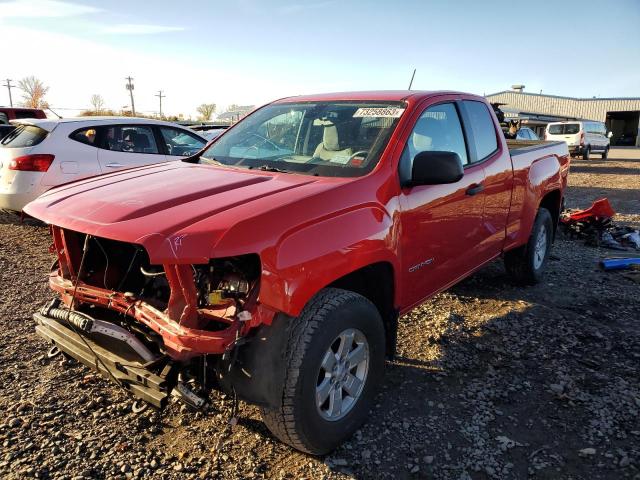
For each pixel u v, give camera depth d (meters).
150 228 2.30
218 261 2.50
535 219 5.46
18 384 3.45
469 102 4.33
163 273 2.53
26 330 4.26
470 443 2.99
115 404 3.26
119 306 2.69
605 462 2.84
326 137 3.56
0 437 2.91
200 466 2.76
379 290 3.21
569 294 5.43
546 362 3.92
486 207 4.26
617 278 6.02
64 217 2.63
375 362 3.01
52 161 6.96
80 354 2.72
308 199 2.64
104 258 2.96
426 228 3.44
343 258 2.66
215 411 3.23
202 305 2.46
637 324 4.66
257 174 3.20
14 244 7.07
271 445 2.94
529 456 2.88
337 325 2.64
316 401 2.62
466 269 4.20
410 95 3.78
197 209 2.49
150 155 7.97
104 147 7.52
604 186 15.70
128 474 2.68
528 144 6.19
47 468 2.69
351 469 2.76
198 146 8.83
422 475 2.73
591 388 3.56
